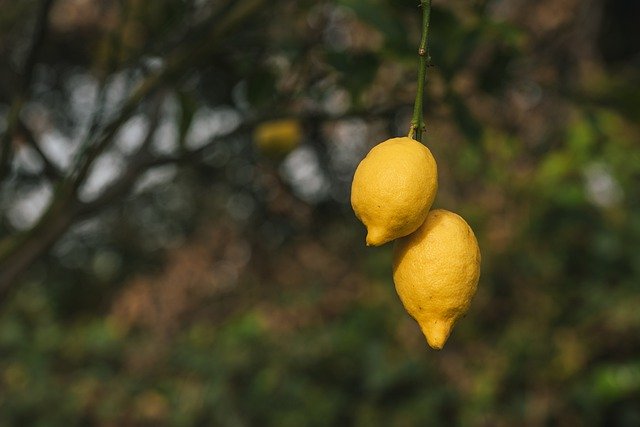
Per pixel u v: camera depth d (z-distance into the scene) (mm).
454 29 1821
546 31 4082
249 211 5613
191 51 1766
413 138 1025
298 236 5520
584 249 4352
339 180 5566
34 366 5625
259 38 2145
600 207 4410
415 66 1810
